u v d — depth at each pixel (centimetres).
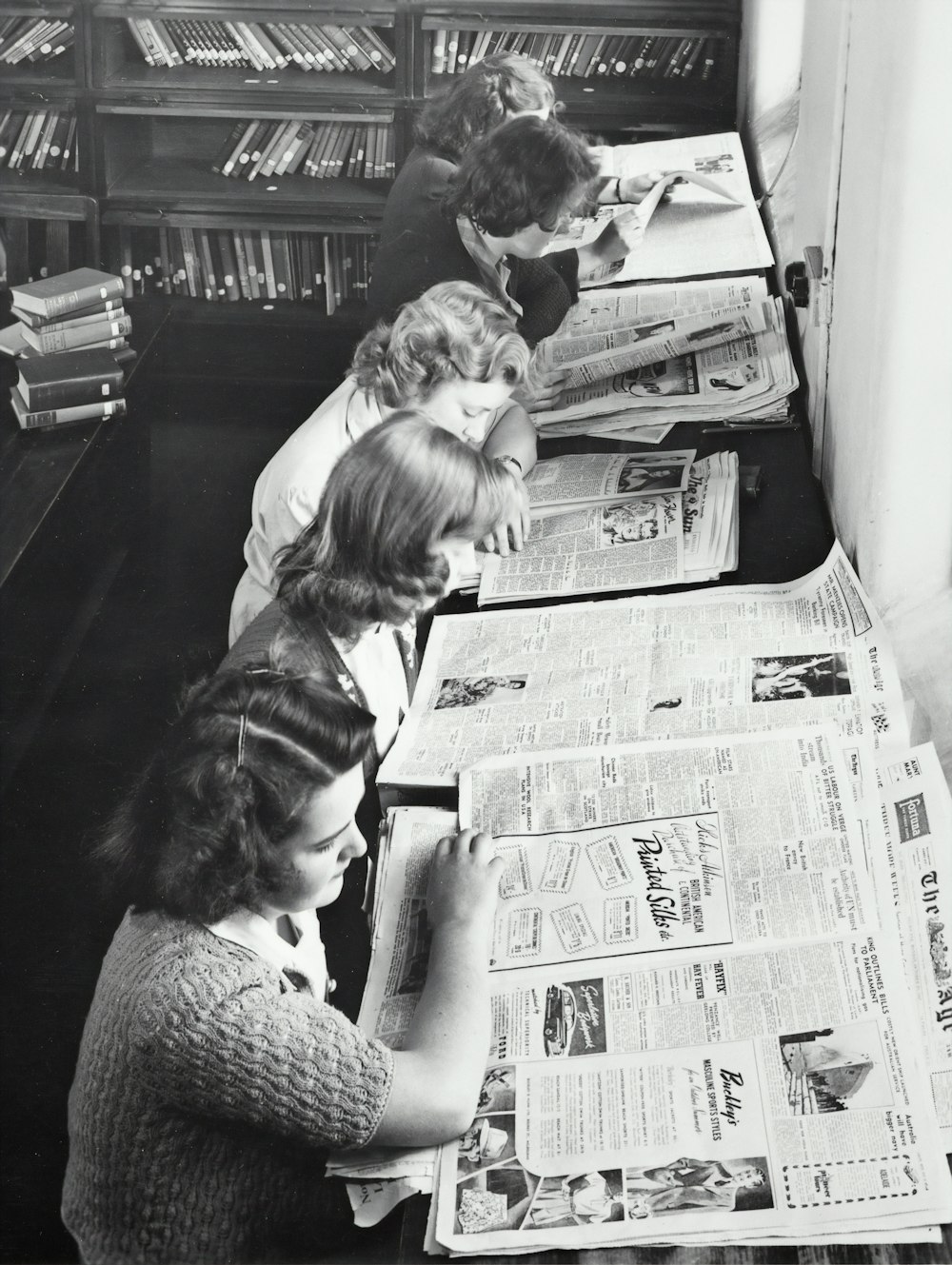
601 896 141
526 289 270
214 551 337
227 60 420
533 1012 129
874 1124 114
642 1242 109
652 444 233
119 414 346
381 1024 131
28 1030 214
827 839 143
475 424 178
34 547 304
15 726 283
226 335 428
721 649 177
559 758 160
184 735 111
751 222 302
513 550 207
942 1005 126
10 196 431
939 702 159
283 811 108
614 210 322
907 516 172
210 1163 115
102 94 416
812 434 230
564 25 398
